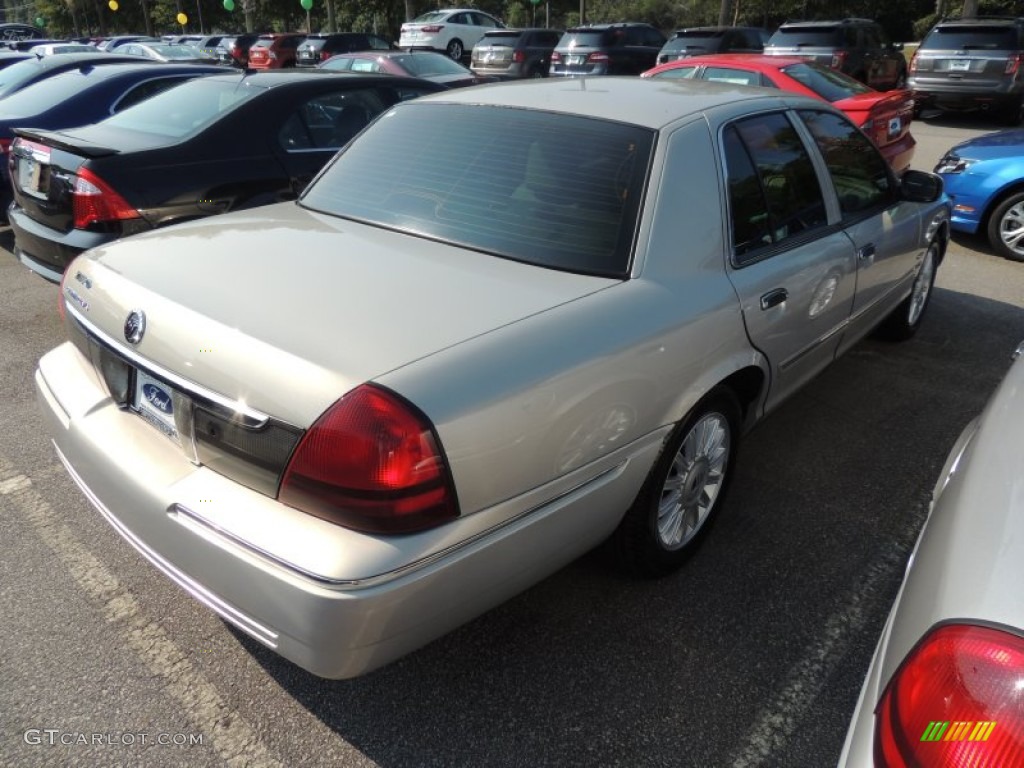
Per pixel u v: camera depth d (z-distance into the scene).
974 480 1.52
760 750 2.12
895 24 34.38
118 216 4.31
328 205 2.92
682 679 2.34
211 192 4.68
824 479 3.44
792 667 2.39
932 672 1.18
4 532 2.94
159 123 5.04
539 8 44.16
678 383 2.36
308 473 1.72
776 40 15.00
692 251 2.49
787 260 2.91
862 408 4.11
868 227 3.59
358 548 1.69
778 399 3.19
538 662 2.39
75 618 2.52
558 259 2.35
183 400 1.97
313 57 20.56
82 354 2.52
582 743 2.12
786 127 3.16
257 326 1.90
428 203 2.67
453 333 1.91
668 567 2.74
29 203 4.68
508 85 3.25
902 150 7.63
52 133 4.75
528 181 2.59
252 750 2.09
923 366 4.66
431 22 23.34
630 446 2.26
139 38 23.98
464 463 1.77
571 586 2.72
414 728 2.16
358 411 1.69
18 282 5.97
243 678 2.31
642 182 2.47
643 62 16.78
